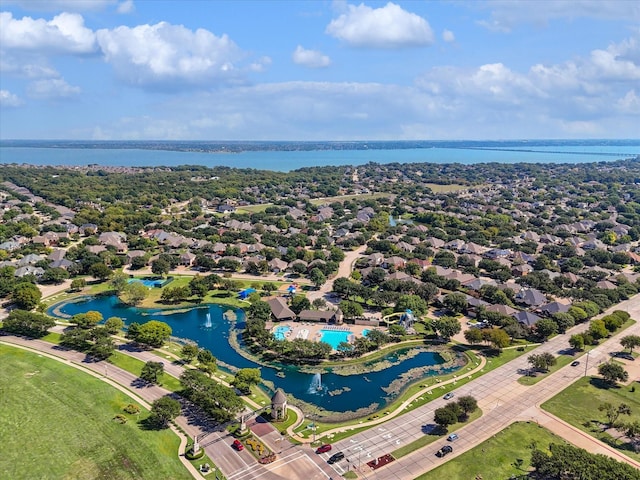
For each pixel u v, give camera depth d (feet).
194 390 578.66
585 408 586.86
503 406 590.96
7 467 443.73
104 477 438.40
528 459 488.44
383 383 655.76
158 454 475.72
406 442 517.14
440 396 616.80
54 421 517.96
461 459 486.79
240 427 523.70
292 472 462.60
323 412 579.89
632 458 490.90
